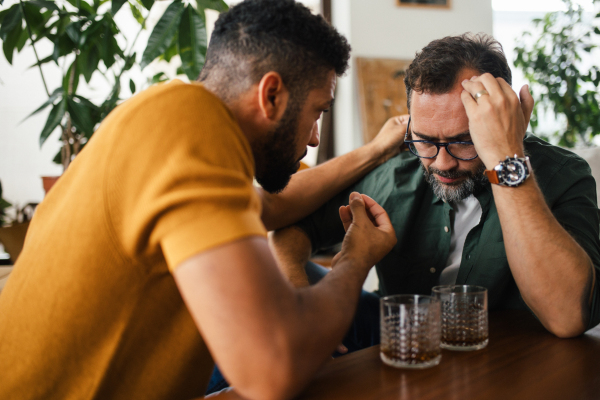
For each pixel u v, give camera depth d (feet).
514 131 2.82
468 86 2.96
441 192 3.57
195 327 2.27
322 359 1.86
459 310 2.37
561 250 2.66
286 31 2.27
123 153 1.92
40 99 11.58
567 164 3.51
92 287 2.04
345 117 11.58
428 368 2.15
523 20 12.98
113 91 6.72
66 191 2.25
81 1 6.79
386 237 2.63
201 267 1.69
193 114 1.95
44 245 2.15
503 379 2.01
